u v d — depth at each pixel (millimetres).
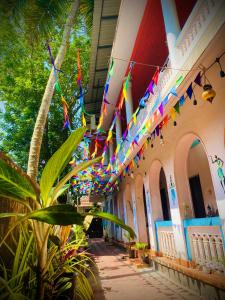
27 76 12680
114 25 7926
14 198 2186
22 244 2801
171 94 4680
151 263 7996
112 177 13086
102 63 9773
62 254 3057
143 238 9516
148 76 8883
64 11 6754
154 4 6191
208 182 7797
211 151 4430
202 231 4938
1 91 13266
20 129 12672
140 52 7719
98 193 17500
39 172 11953
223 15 3307
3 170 1980
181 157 5992
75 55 13227
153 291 5445
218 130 4203
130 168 9844
